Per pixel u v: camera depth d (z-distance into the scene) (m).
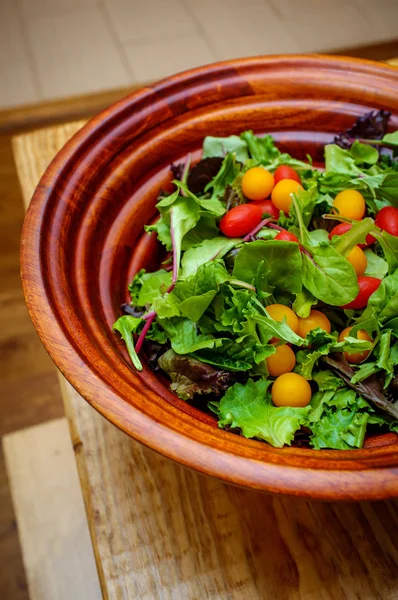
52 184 0.62
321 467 0.50
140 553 0.59
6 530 0.94
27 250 0.59
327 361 0.60
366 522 0.60
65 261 0.61
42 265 0.58
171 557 0.59
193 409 0.60
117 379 0.55
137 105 0.67
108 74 1.27
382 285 0.61
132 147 0.67
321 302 0.63
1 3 1.44
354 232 0.61
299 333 0.62
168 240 0.66
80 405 0.65
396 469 0.50
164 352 0.62
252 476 0.50
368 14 1.35
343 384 0.60
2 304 1.11
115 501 0.61
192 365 0.60
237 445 0.52
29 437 1.00
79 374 0.53
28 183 0.76
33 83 1.26
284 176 0.67
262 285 0.61
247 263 0.61
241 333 0.59
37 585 0.90
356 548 0.59
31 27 1.37
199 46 1.31
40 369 1.05
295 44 1.30
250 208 0.65
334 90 0.69
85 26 1.37
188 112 0.69
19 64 1.30
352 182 0.66
